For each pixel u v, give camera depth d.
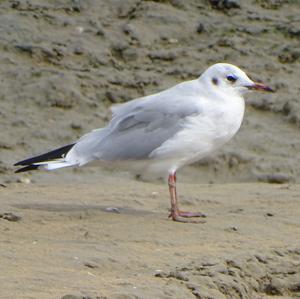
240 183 16.05
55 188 15.04
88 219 12.66
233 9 20.41
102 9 20.34
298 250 11.26
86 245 11.24
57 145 16.89
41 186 15.27
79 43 19.38
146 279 9.92
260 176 16.17
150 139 13.13
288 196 14.46
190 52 19.33
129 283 9.68
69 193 14.55
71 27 19.81
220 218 12.98
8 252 10.73
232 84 13.24
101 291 9.28
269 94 18.14
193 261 10.56
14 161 16.31
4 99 17.94
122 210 13.27
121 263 10.48
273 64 18.95
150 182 15.95
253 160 16.50
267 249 11.27
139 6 20.42
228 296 9.96
